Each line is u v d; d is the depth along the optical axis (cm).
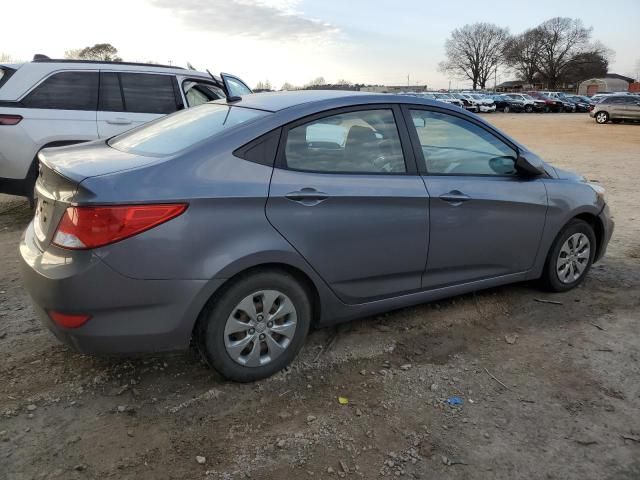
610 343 365
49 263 260
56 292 254
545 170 422
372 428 272
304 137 309
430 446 260
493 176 386
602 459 254
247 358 298
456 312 407
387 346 354
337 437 265
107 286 254
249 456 250
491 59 11094
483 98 4941
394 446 260
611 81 10425
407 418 281
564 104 4975
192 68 759
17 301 409
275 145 298
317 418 279
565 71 10538
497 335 375
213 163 279
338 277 319
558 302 431
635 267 520
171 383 304
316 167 310
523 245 404
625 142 1955
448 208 354
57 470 238
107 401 287
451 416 284
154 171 267
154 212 257
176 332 272
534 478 242
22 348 338
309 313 318
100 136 628
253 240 281
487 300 430
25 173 599
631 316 409
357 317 344
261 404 288
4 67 610
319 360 334
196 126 321
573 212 425
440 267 363
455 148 371
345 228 312
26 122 592
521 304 426
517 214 391
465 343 362
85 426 267
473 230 369
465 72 11444
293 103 322
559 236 430
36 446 252
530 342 365
